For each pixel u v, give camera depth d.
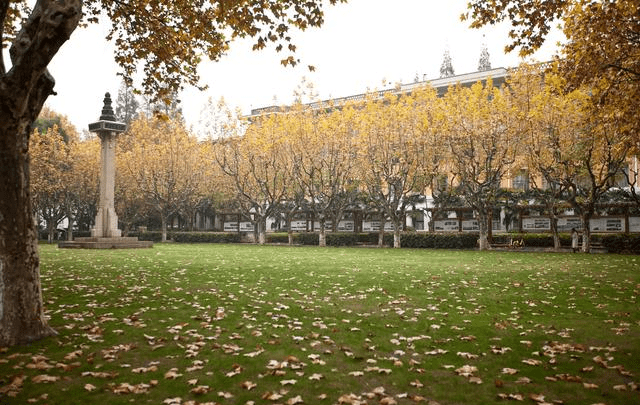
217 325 7.77
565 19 13.94
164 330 7.39
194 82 14.23
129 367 5.67
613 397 4.76
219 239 42.47
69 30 6.55
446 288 11.68
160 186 42.94
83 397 4.73
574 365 5.77
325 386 5.10
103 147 29.80
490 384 5.17
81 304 9.41
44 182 40.00
